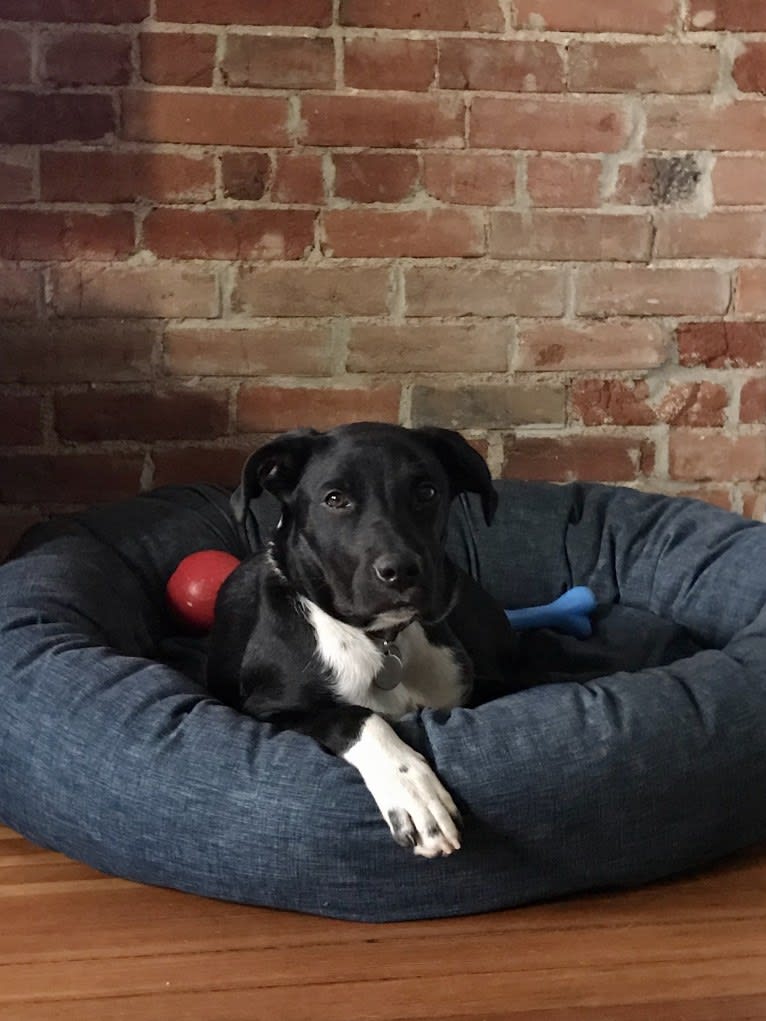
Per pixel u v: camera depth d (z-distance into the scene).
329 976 0.91
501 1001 0.88
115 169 1.53
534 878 0.98
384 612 1.08
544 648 1.38
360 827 0.95
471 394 1.64
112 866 1.02
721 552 1.44
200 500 1.52
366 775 0.96
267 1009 0.88
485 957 0.93
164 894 1.02
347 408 1.62
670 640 1.40
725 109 1.60
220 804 0.97
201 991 0.90
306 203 1.57
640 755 0.99
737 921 0.98
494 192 1.59
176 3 1.50
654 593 1.48
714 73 1.59
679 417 1.67
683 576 1.45
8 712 1.07
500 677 1.28
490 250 1.60
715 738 1.02
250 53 1.52
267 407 1.61
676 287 1.64
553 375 1.65
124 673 1.08
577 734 0.99
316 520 1.12
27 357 1.56
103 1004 0.88
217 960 0.93
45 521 1.46
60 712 1.05
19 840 1.11
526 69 1.57
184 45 1.51
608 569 1.52
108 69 1.50
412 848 0.94
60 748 1.03
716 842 1.03
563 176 1.60
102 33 1.50
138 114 1.52
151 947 0.94
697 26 1.58
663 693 1.04
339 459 1.11
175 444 1.61
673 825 1.00
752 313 1.66
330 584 1.11
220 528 1.51
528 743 0.98
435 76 1.55
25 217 1.53
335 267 1.59
